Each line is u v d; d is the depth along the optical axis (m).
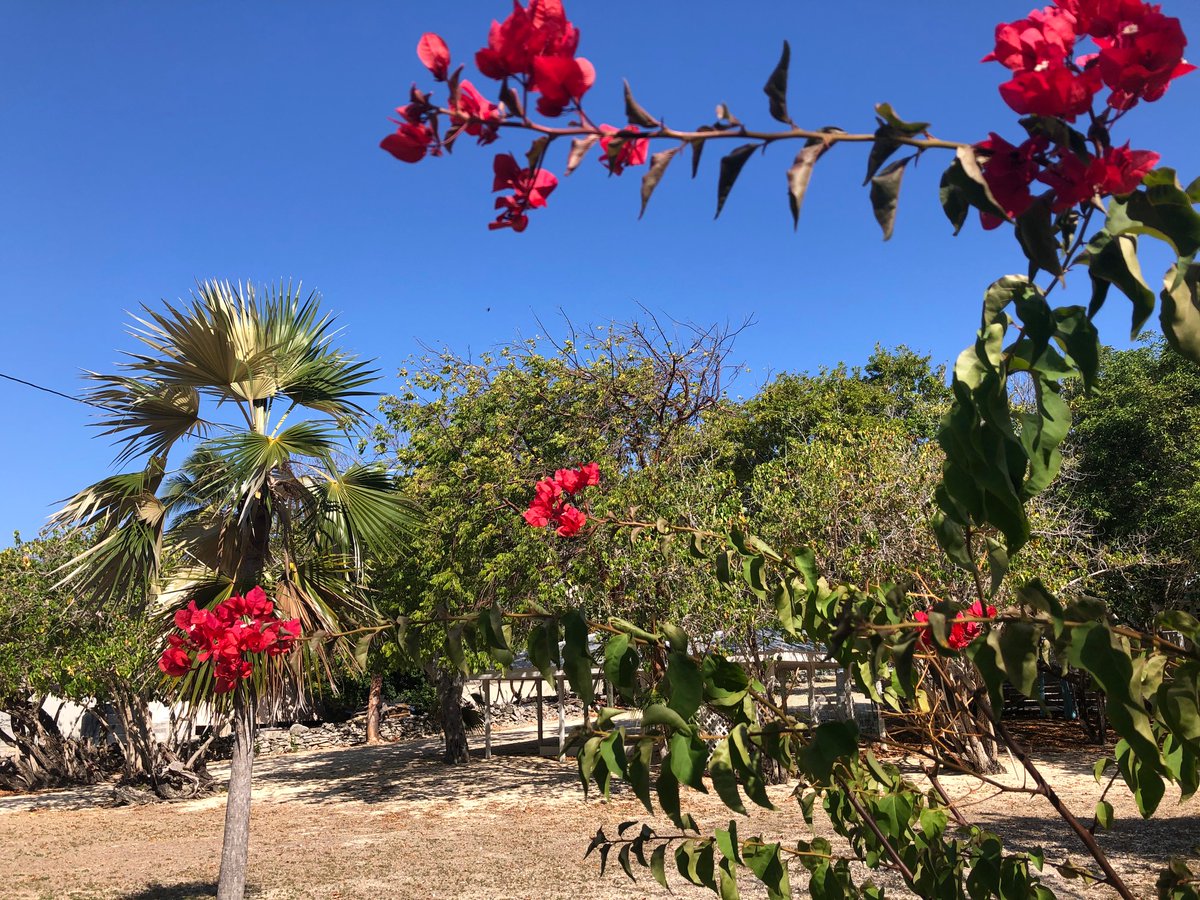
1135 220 0.81
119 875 10.05
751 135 0.81
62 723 20.36
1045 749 15.39
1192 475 14.14
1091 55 0.88
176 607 7.01
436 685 20.05
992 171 0.83
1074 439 15.47
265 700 6.62
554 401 14.55
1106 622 1.02
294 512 7.59
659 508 12.23
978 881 1.61
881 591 1.66
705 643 11.11
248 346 7.03
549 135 0.84
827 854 1.72
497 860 9.91
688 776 1.31
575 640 1.38
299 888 8.98
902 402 21.12
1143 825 9.56
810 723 1.49
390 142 0.86
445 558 13.62
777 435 19.27
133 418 6.88
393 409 15.67
